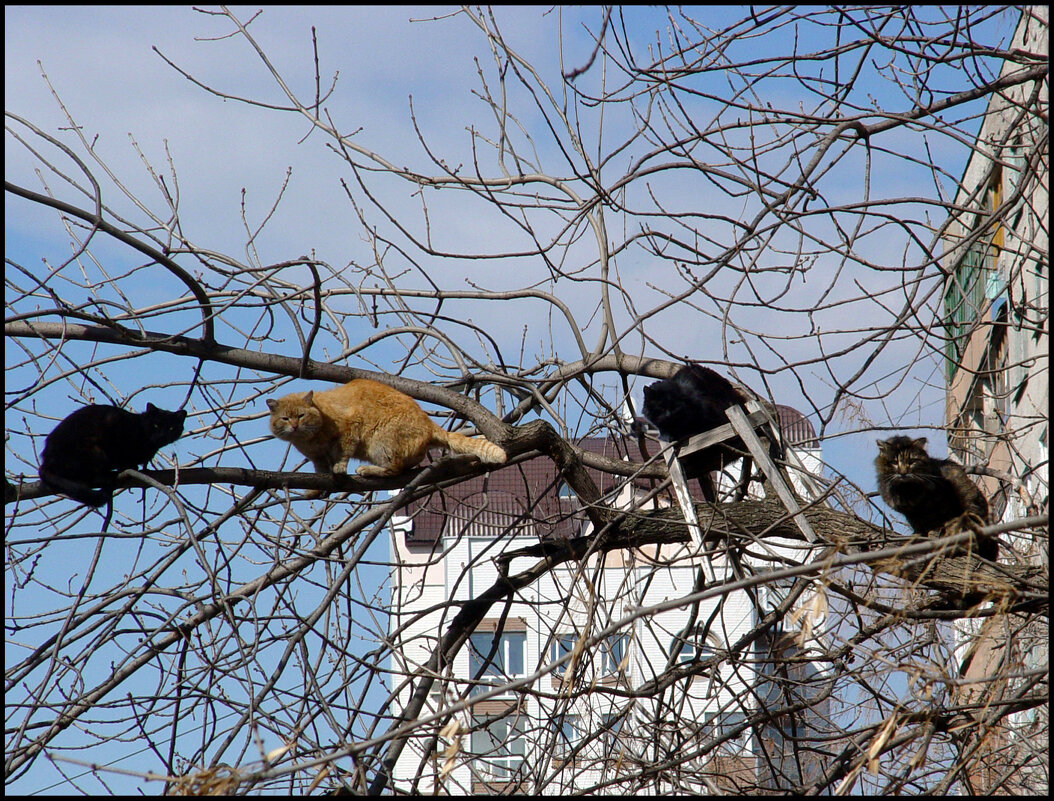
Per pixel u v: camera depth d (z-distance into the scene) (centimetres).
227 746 732
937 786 795
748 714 905
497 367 1098
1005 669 849
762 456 948
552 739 917
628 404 1009
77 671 829
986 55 841
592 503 919
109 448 915
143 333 952
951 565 866
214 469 900
